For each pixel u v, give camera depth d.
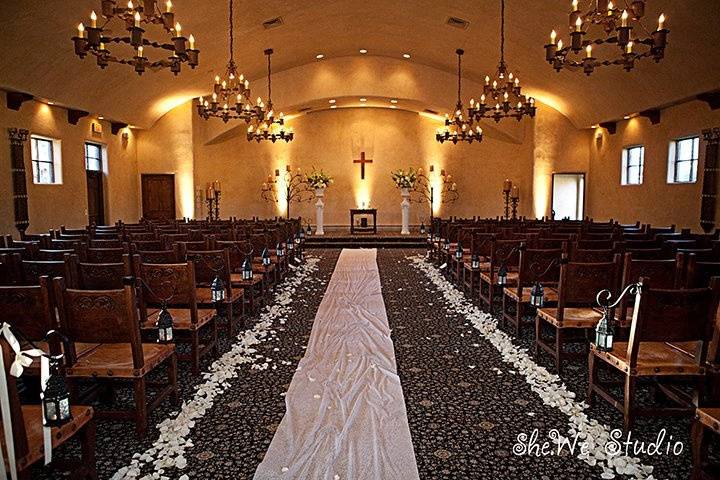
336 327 5.39
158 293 3.82
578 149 14.42
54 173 10.60
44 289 2.75
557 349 4.01
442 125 16.33
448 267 9.09
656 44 5.17
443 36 11.57
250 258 5.79
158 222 10.28
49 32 7.95
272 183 16.12
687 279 3.73
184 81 12.48
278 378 3.96
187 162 14.40
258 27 10.48
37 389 3.16
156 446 2.90
